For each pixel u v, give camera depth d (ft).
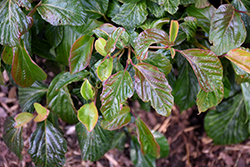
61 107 1.98
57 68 2.34
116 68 1.80
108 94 1.69
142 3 1.83
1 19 1.68
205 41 1.95
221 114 2.46
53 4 1.75
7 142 2.01
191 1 1.82
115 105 1.71
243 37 1.77
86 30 1.83
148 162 2.46
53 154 1.99
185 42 1.95
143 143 1.94
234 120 2.46
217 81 1.74
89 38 1.76
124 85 1.71
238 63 1.75
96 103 1.96
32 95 2.12
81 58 1.76
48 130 1.98
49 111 2.01
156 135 2.44
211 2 2.02
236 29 1.78
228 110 2.44
